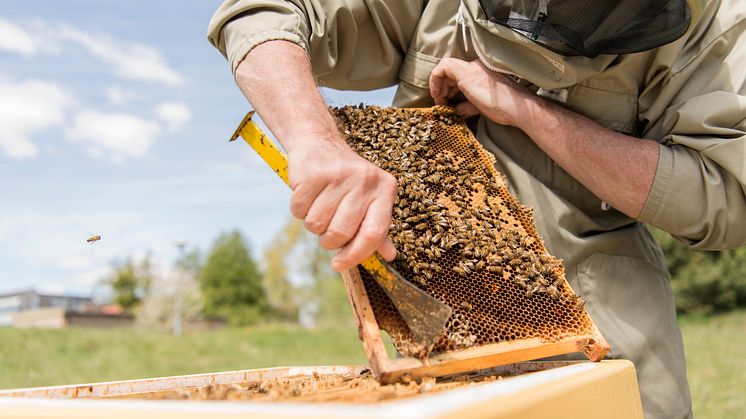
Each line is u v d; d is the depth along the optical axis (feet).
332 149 4.31
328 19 6.43
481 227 5.35
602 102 6.07
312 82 5.17
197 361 42.65
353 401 3.18
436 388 3.64
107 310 144.77
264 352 46.83
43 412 2.90
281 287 148.77
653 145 5.71
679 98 6.01
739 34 6.00
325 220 4.01
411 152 5.76
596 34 5.27
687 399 6.13
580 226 6.35
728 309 57.06
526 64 5.92
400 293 4.15
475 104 6.24
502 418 2.59
